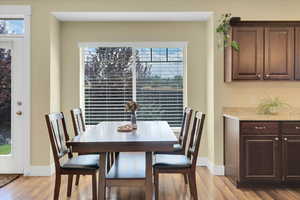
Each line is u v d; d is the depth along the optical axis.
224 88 4.18
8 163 4.25
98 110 4.79
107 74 4.80
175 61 4.82
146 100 4.82
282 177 3.53
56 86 4.42
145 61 4.80
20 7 4.11
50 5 4.13
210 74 4.38
